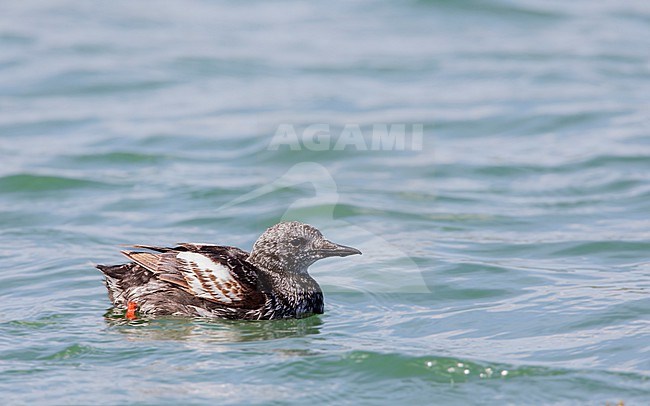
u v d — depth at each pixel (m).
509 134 23.28
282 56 31.89
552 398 9.47
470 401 9.45
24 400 9.24
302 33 35.19
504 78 28.77
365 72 29.77
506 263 14.33
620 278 13.52
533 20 36.12
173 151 21.81
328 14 38.03
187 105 26.19
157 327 11.37
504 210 17.56
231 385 9.66
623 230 16.16
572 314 11.95
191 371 9.98
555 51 31.91
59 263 14.27
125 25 36.28
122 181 19.47
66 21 36.50
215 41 33.97
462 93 27.12
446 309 12.30
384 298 12.72
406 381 9.84
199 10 39.03
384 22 36.47
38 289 13.00
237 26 36.34
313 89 27.64
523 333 11.32
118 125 24.19
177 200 18.06
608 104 25.56
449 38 34.06
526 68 29.80
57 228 16.38
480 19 36.41
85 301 12.39
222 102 26.42
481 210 17.53
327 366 10.15
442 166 20.53
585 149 21.70
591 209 17.59
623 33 34.16
